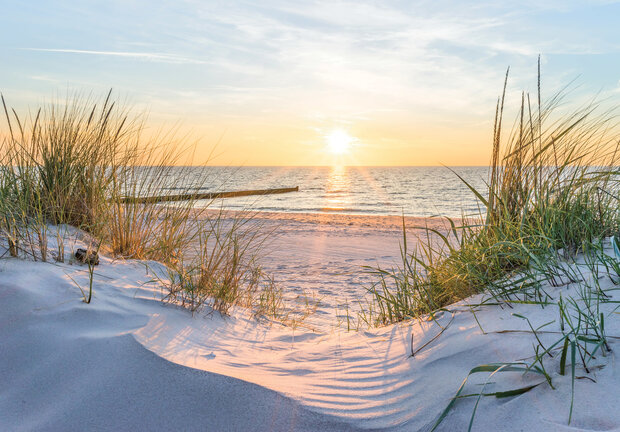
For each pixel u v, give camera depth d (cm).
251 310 343
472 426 134
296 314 381
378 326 312
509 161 290
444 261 291
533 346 165
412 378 177
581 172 272
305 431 143
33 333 189
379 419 149
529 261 236
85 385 162
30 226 293
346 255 745
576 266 217
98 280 261
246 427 144
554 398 134
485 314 213
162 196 379
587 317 160
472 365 170
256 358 214
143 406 153
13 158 345
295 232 995
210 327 248
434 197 3462
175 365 171
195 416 149
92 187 371
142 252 356
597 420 121
